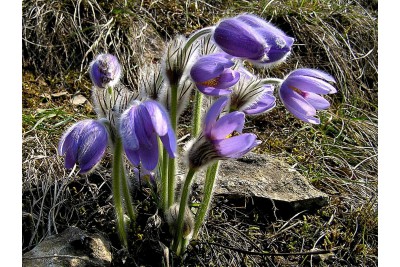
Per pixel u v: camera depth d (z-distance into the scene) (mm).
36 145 678
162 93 546
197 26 906
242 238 609
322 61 909
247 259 593
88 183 634
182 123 769
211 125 494
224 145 495
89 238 543
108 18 861
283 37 517
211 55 512
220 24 505
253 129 789
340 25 967
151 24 882
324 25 943
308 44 921
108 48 832
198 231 579
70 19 840
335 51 914
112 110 520
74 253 536
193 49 526
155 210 589
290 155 746
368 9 1069
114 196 535
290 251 615
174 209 553
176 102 530
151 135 469
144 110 471
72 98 784
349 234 636
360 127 828
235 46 498
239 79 540
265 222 639
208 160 505
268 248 613
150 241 550
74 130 492
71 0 863
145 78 561
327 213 657
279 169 689
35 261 529
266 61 512
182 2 938
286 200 645
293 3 980
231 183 659
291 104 540
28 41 807
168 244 555
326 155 765
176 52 516
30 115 725
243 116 487
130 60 826
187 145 517
